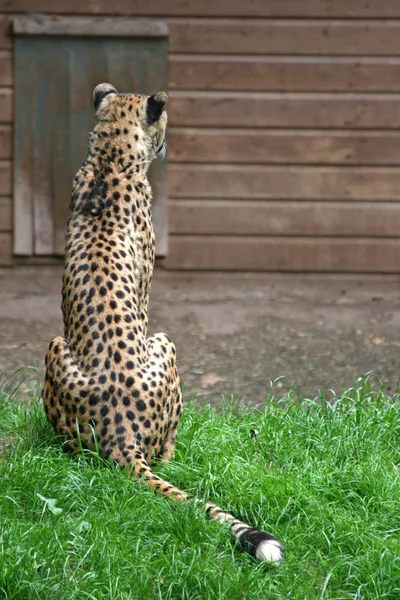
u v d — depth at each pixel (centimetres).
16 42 2986
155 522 1245
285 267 3066
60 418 1394
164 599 1121
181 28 2997
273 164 3044
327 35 3005
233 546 1220
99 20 2981
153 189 3016
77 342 1401
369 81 3020
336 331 2639
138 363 1382
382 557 1216
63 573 1137
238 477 1391
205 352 2380
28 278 3048
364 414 1650
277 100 3019
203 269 3061
